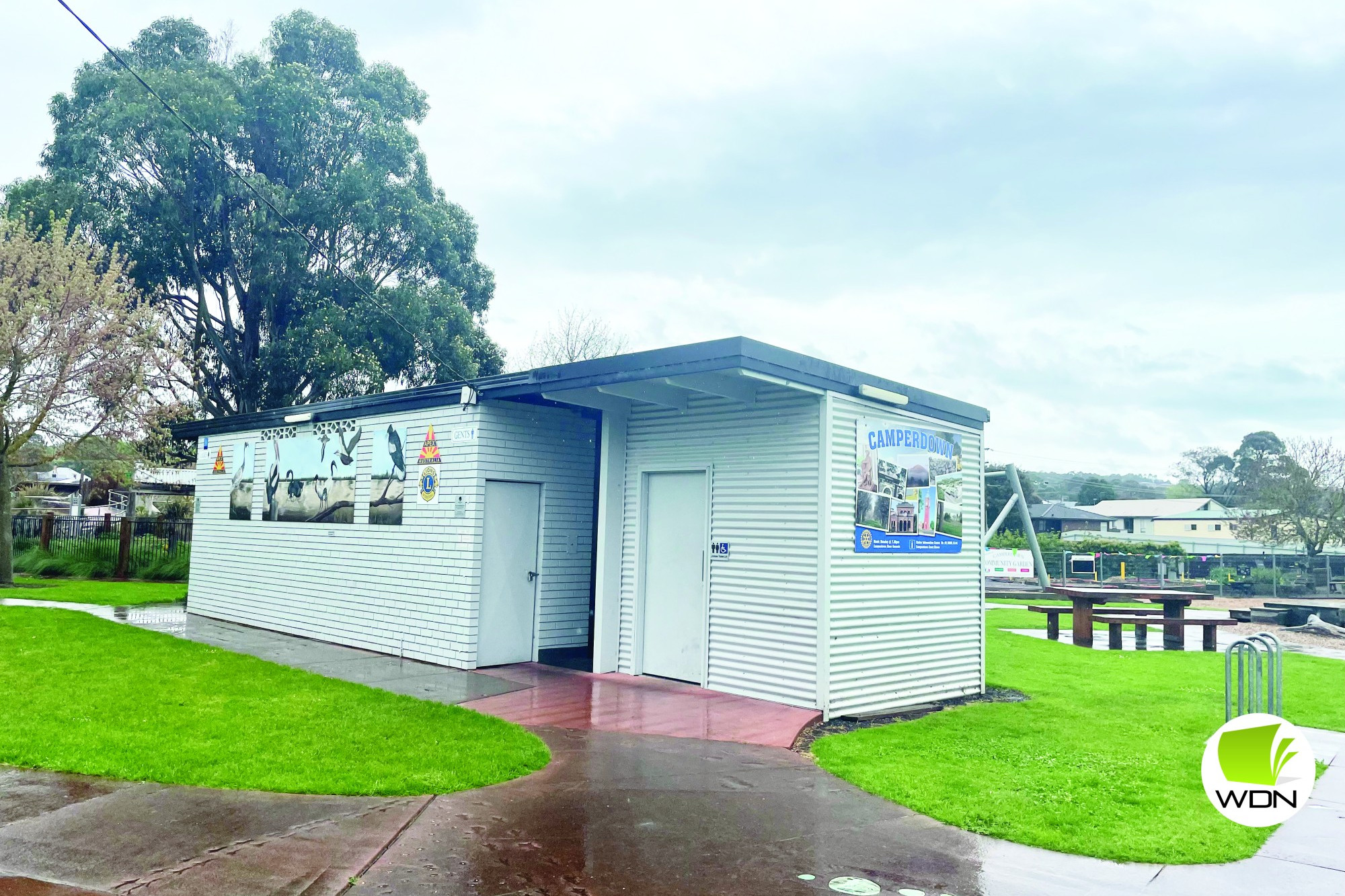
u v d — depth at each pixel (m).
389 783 5.86
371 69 29.31
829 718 8.45
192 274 25.50
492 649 10.71
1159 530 66.62
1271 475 42.62
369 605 12.01
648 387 9.63
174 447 23.88
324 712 7.77
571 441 11.73
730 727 7.84
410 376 27.28
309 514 13.36
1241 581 34.22
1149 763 7.11
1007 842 5.29
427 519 11.25
